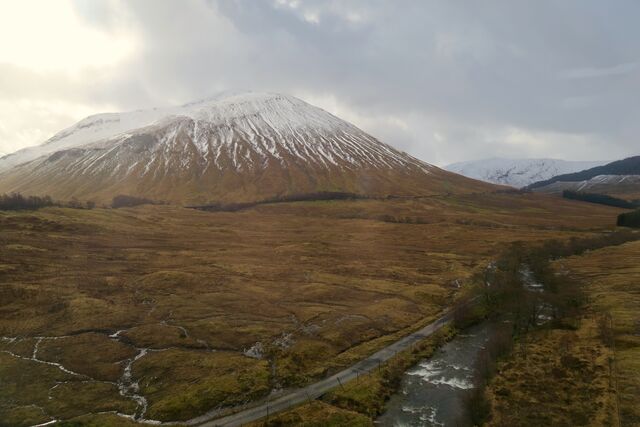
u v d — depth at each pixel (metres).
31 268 138.25
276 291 136.25
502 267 147.88
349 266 172.00
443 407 68.50
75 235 192.38
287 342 96.50
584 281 136.25
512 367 78.88
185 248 192.88
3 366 80.81
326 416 64.69
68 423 61.12
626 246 195.12
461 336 101.69
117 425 61.72
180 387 75.12
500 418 62.12
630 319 94.56
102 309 111.38
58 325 101.56
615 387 66.44
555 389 69.31
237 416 66.00
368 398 70.62
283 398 71.81
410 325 110.12
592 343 84.94
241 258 178.75
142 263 160.00
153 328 101.81
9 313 105.69
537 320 104.12
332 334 100.25
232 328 103.56
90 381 77.44
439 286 146.88
